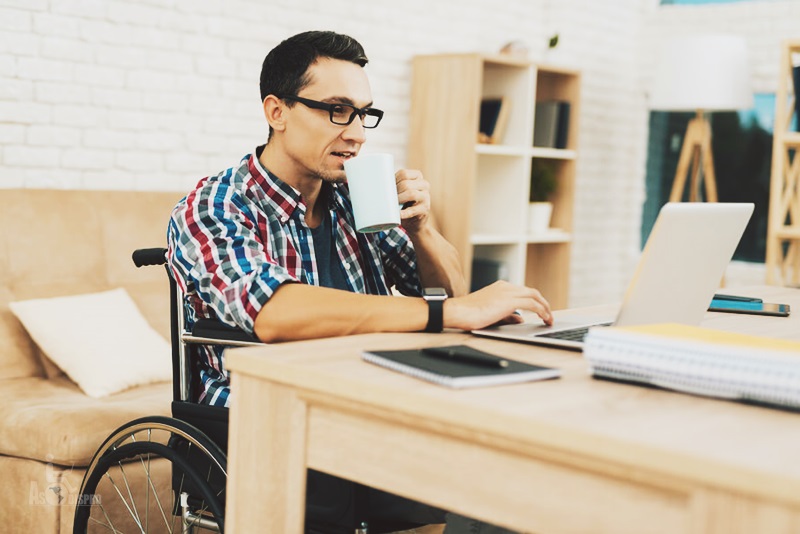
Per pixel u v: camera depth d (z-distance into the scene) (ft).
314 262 5.89
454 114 14.15
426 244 6.17
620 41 18.33
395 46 14.38
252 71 12.41
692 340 3.53
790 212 16.83
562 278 16.48
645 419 3.11
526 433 3.06
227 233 5.24
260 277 4.91
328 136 5.56
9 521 7.47
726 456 2.71
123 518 7.18
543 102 15.90
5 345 8.65
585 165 17.98
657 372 3.57
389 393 3.42
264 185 5.69
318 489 4.77
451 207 14.21
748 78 15.67
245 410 4.01
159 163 11.49
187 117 11.74
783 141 14.38
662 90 15.83
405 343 4.44
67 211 9.49
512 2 16.37
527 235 15.42
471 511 3.33
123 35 11.01
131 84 11.13
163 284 10.02
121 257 9.77
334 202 6.12
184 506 5.28
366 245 6.30
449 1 15.16
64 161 10.60
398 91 14.51
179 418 5.36
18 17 10.09
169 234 5.49
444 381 3.45
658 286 4.61
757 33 17.25
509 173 15.38
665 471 2.77
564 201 16.29
